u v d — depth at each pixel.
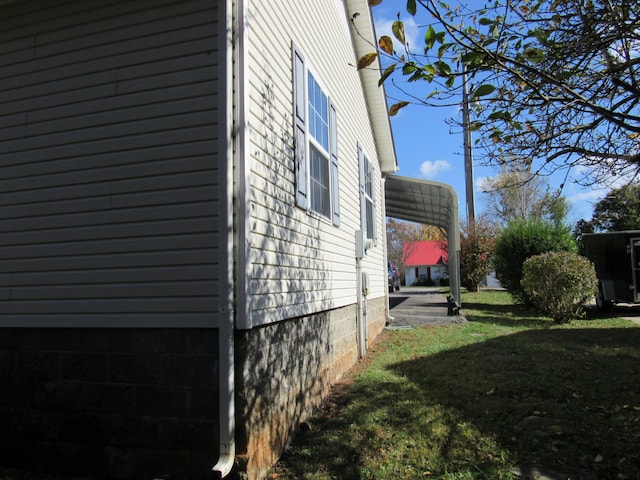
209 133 3.32
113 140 3.53
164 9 3.48
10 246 3.74
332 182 6.28
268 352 3.69
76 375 3.52
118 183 3.50
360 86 9.10
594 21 2.80
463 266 25.55
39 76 3.75
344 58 7.62
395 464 3.52
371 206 9.91
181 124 3.39
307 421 4.51
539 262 11.67
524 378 5.59
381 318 10.54
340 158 7.01
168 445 3.26
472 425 4.17
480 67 2.65
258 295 3.50
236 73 3.37
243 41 3.38
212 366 3.21
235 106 3.35
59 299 3.58
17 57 3.81
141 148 3.46
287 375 4.12
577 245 15.38
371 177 10.07
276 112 4.10
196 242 3.30
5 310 3.71
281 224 4.10
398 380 5.82
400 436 4.01
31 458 3.57
